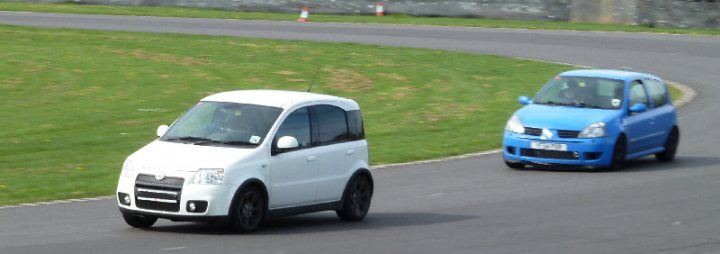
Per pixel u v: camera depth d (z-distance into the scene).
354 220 19.30
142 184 17.02
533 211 20.44
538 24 63.34
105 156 28.08
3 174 24.73
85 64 45.09
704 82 44.94
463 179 24.91
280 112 18.28
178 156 17.16
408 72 45.94
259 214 17.52
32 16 61.91
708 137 32.56
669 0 63.34
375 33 58.22
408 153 29.20
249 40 53.88
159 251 15.57
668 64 49.38
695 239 17.52
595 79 27.95
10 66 43.62
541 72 46.72
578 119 26.22
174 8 68.44
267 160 17.59
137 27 58.06
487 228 18.44
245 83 42.31
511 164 26.80
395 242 16.91
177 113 35.78
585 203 21.45
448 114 37.16
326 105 19.08
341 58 49.03
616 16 64.31
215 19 63.16
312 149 18.45
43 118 33.84
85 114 34.88
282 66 46.44
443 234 17.78
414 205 21.27
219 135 17.94
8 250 15.51
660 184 24.17
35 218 18.88
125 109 36.16
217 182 16.84
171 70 44.56
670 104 28.88
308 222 19.12
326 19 64.44
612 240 17.34
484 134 33.19
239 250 15.79
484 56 50.88
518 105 39.38
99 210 19.94
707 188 23.58
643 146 27.34
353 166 19.28
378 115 36.56
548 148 26.00
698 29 62.62
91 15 63.44
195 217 16.78
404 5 66.94
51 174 24.98
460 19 65.69
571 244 16.94
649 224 18.97
